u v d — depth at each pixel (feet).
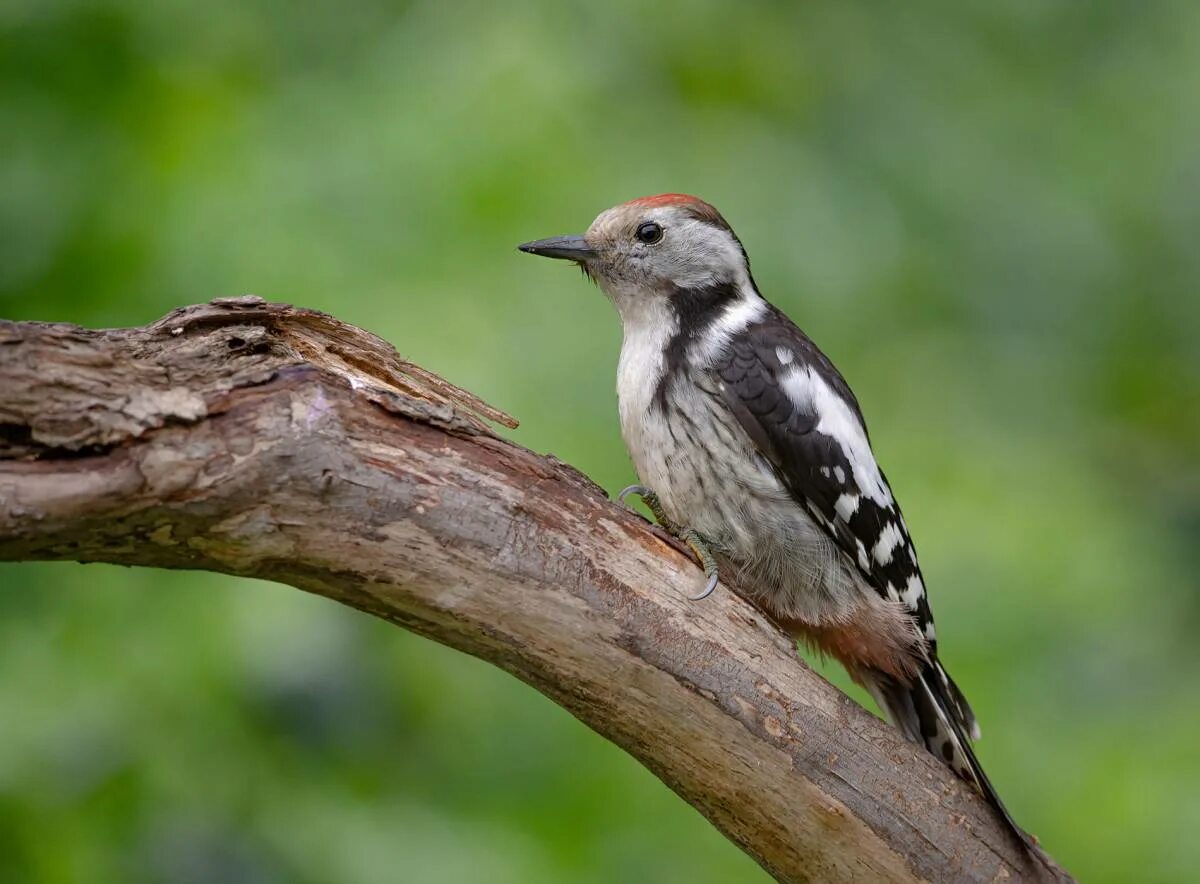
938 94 48.93
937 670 29.45
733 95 41.91
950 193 47.06
